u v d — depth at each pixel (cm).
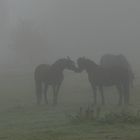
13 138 1564
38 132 1655
